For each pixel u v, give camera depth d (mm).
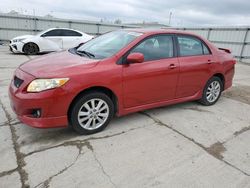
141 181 2406
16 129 3301
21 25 17625
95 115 3244
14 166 2514
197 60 4188
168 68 3742
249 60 14219
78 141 3074
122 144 3064
